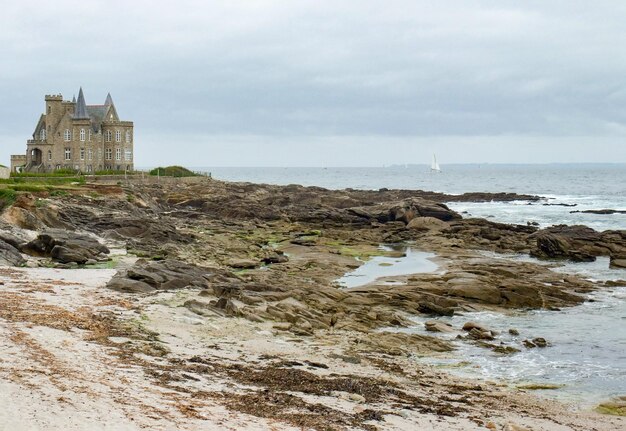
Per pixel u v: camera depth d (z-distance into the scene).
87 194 76.69
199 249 54.78
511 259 58.22
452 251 60.53
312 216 82.56
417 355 28.44
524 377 26.03
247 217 83.06
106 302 31.59
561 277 46.84
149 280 36.62
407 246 64.25
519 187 196.38
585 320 35.91
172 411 17.00
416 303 37.66
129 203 74.81
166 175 131.38
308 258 53.91
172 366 22.03
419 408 20.55
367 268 50.59
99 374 19.58
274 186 124.00
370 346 28.86
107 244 54.16
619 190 173.00
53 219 57.47
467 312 37.56
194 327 28.86
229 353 25.28
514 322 35.47
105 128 124.56
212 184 117.81
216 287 35.69
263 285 37.09
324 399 20.23
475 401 22.23
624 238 63.69
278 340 28.44
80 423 15.07
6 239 46.16
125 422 15.58
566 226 70.25
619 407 22.50
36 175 94.06
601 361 28.42
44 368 19.28
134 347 23.95
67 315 27.62
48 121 118.88
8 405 15.52
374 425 18.11
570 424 20.59
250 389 20.42
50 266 42.97
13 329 23.89
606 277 48.97
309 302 35.53
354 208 86.69
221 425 16.41
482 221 75.88
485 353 29.30
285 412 18.30
